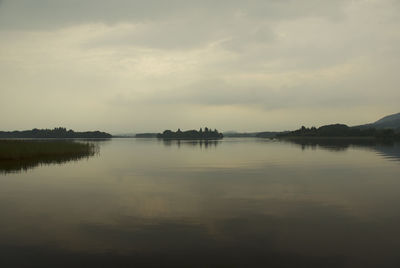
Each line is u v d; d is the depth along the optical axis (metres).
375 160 45.81
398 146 98.88
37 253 10.41
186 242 11.37
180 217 14.75
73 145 62.06
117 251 10.55
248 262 9.68
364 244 11.09
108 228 13.05
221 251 10.53
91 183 25.28
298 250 10.59
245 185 24.16
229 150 80.00
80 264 9.57
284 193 20.72
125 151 76.62
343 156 54.47
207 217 14.71
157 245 11.08
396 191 21.20
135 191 21.67
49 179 27.28
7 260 9.87
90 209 16.36
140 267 9.36
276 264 9.53
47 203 17.78
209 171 33.50
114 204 17.53
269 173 31.50
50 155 53.75
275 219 14.33
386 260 9.77
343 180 26.38
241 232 12.50
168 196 19.91
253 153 65.62
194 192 21.23
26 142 58.44
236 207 16.80
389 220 14.08
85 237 11.92
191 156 57.62
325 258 9.94
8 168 35.25
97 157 53.72
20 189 22.39
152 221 14.09
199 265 9.48
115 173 31.53
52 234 12.27
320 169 34.56
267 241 11.45
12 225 13.48
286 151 72.56
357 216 14.79
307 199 18.78
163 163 43.22
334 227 13.06
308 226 13.23
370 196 19.55
